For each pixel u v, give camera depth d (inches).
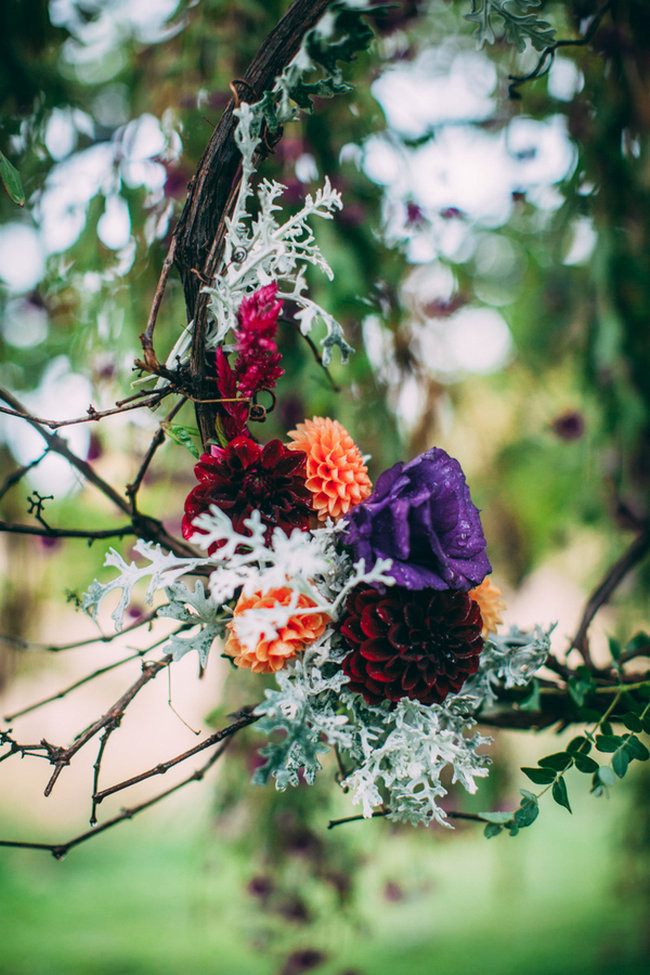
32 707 32.9
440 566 26.3
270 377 26.1
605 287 46.9
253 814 52.2
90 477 33.0
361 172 43.7
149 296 42.6
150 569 26.8
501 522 77.7
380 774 27.1
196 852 56.4
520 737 97.9
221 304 27.1
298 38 27.2
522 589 86.9
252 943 56.3
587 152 44.8
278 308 25.8
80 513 57.2
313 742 26.2
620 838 60.2
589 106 44.3
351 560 27.4
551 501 72.3
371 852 55.9
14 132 40.9
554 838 133.9
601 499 56.0
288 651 26.5
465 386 68.7
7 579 51.7
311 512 27.4
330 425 28.1
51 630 59.1
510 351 67.9
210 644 27.6
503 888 102.1
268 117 26.6
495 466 74.3
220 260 27.3
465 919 106.3
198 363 27.6
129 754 130.5
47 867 124.3
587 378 52.3
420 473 26.8
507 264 65.1
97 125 44.8
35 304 49.8
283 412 43.3
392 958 96.2
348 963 67.5
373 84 43.9
